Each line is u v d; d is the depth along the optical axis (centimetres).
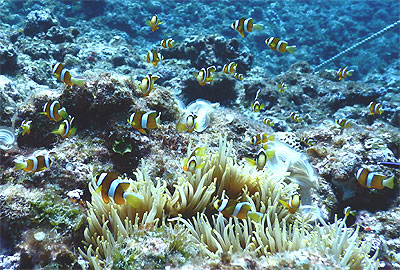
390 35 617
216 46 307
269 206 90
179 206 90
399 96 262
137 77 293
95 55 323
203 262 66
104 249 81
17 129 117
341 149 138
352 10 676
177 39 480
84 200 99
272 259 67
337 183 125
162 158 110
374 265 82
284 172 107
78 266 80
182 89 279
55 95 117
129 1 514
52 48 308
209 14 554
